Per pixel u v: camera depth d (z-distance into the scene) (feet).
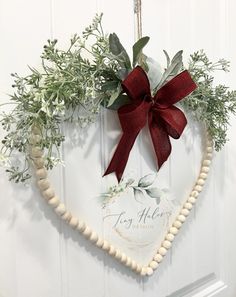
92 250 2.40
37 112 1.96
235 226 3.55
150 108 2.47
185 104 2.79
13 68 2.00
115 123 2.44
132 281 2.66
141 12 2.58
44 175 2.09
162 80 2.51
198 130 3.01
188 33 2.91
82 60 2.17
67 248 2.27
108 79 2.30
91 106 2.27
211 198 3.28
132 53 2.48
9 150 1.98
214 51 3.13
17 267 2.06
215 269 3.38
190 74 2.61
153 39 2.68
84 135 2.30
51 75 2.03
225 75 3.24
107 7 2.40
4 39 1.96
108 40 2.26
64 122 2.20
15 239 2.05
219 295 3.40
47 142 2.00
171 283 2.96
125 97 2.39
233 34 3.28
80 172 2.30
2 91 1.96
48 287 2.19
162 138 2.58
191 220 3.10
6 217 2.00
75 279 2.32
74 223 2.24
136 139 2.58
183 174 2.93
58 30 2.17
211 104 2.86
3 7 1.95
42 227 2.15
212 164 3.25
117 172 2.46
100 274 2.45
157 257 2.77
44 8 2.11
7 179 2.00
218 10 3.14
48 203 2.15
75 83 2.09
